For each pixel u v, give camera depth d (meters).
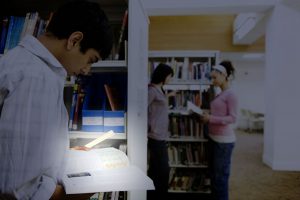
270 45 5.29
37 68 0.78
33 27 1.48
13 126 0.72
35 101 0.74
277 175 4.54
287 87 4.94
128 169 1.11
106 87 1.47
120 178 1.01
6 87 0.74
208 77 3.67
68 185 0.91
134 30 1.41
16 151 0.71
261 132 10.73
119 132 1.41
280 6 4.96
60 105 0.84
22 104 0.73
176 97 3.72
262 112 11.79
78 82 1.53
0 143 0.72
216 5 5.21
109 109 1.48
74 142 1.49
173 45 8.34
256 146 7.51
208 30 8.35
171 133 3.60
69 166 1.06
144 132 1.80
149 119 2.85
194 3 5.26
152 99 2.81
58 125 0.83
